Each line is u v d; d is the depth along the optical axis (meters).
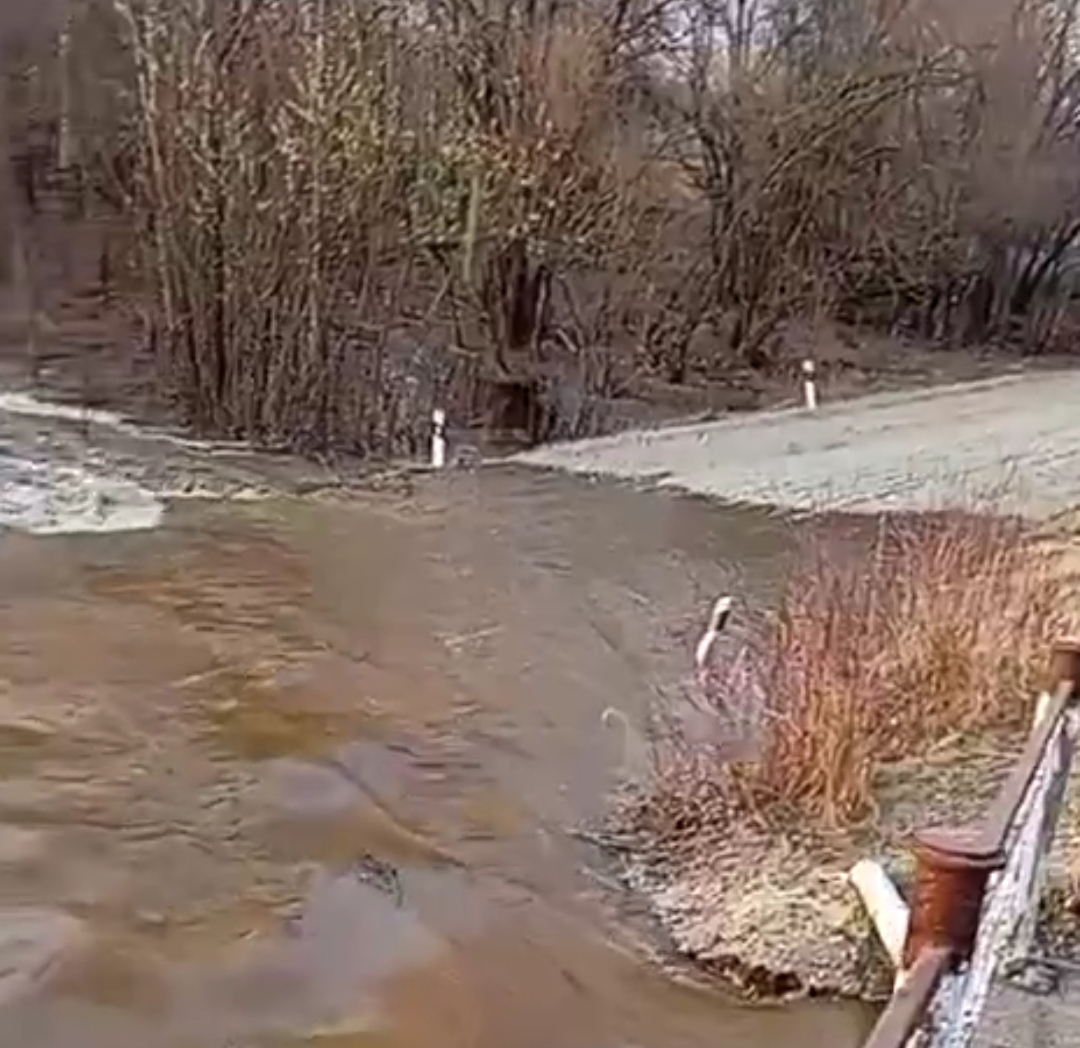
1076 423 20.28
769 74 24.03
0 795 7.60
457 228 18.94
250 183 17.80
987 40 28.55
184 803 7.61
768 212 23.39
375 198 18.14
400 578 12.15
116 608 10.96
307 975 5.99
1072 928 5.20
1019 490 14.71
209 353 17.81
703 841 6.88
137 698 9.10
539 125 19.56
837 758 6.86
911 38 25.98
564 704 9.19
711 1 23.47
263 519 14.00
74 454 16.06
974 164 28.75
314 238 17.67
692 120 23.02
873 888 5.88
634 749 8.35
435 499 15.25
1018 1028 4.61
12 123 22.84
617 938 6.17
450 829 7.31
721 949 5.93
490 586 11.98
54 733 8.48
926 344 28.20
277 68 17.97
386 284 18.56
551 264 19.89
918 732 7.44
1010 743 7.39
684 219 23.11
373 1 18.36
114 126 21.86
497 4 19.53
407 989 5.88
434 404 18.52
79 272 22.03
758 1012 5.59
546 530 13.93
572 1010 5.68
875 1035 2.54
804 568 11.08
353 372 17.97
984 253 29.23
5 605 10.86
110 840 7.16
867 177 25.64
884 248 26.48
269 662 9.88
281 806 7.59
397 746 8.46
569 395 19.56
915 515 14.15
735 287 23.16
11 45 23.19
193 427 17.88
